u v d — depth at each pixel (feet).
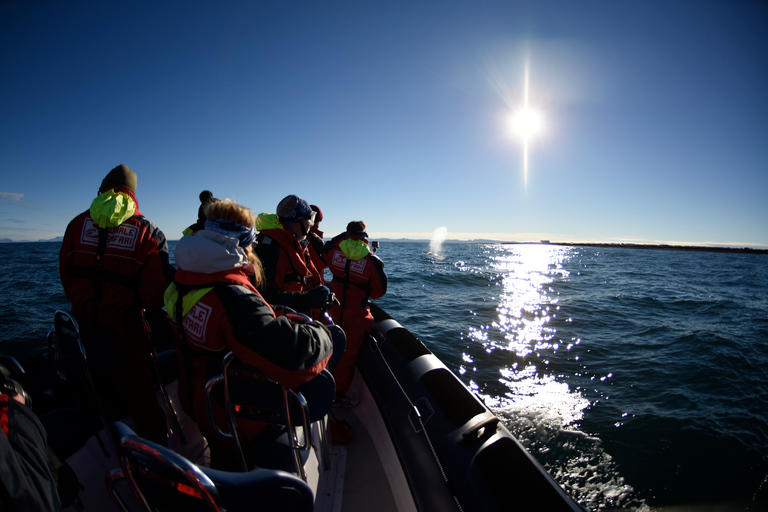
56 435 3.81
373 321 9.91
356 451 6.94
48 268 67.36
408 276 56.80
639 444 12.00
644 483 10.48
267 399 3.30
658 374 17.71
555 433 12.53
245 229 3.46
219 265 3.26
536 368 18.12
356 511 5.46
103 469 4.14
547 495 4.07
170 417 5.53
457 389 6.42
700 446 11.88
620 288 53.42
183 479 2.33
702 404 14.65
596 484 10.46
